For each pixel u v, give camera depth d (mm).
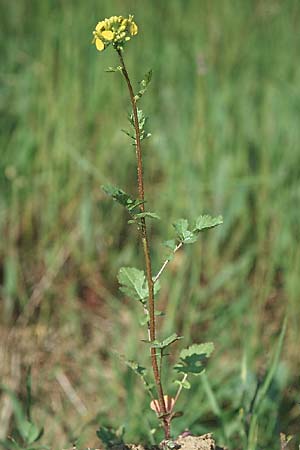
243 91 4938
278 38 5285
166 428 2354
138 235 4191
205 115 4500
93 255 4121
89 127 4582
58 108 4512
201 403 3117
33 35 5383
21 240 4191
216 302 3777
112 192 2072
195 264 3736
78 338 3738
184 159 4359
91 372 3568
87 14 5121
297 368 3359
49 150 4426
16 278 3908
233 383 3225
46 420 3324
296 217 4070
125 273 2305
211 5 5367
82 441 3158
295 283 3701
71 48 4742
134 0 5336
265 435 2973
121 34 1979
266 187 4168
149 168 4574
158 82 5059
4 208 4266
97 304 3957
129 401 3059
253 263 4016
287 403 3176
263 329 3650
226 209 4184
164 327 3529
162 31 5309
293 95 4680
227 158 4422
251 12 5434
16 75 5121
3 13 5648
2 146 4578
